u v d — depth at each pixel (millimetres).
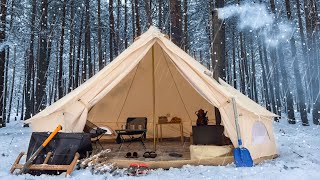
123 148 6879
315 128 11664
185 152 6062
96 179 3730
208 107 8727
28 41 18641
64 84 26953
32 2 14766
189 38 18578
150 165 4539
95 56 25922
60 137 4332
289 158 5277
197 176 3818
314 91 13109
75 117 4875
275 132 10594
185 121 9055
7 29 13133
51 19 16672
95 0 20578
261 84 27312
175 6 9086
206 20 17562
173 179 3668
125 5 19703
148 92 8547
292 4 15938
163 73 7996
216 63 5805
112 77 5109
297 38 19203
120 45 20688
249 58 24656
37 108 13469
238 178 3652
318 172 3881
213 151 4828
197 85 5008
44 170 4070
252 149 4844
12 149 6656
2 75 12836
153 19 17469
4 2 12500
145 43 5293
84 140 4387
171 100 8781
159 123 7664
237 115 4770
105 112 8695
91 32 20734
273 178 3605
